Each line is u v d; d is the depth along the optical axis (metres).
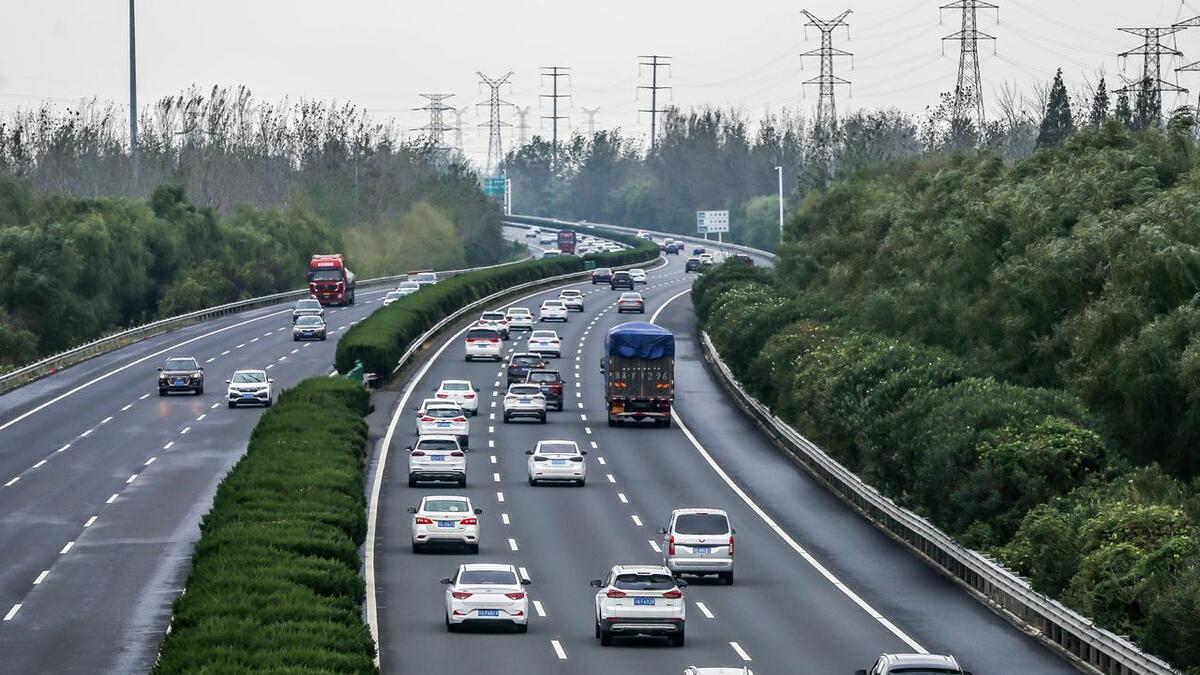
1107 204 196.25
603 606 111.19
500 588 115.88
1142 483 137.12
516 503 177.75
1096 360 161.62
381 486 184.62
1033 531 131.38
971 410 156.62
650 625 110.56
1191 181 179.62
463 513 148.00
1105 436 152.88
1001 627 122.00
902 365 195.38
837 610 128.00
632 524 166.75
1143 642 101.25
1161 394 151.38
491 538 158.00
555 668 103.94
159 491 176.38
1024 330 186.38
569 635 116.06
